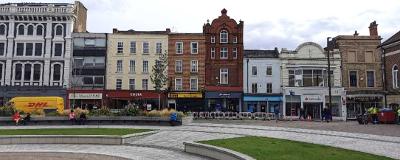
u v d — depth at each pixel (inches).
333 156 571.5
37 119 1299.2
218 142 739.4
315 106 2118.6
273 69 2150.6
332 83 2124.8
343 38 2148.1
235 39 2191.2
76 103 2080.5
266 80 2145.7
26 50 2107.5
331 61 2129.7
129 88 2148.1
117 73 2150.6
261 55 2201.0
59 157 676.7
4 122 1290.6
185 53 2182.6
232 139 786.8
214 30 2197.3
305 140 813.9
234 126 1193.4
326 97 2112.5
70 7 2122.3
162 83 1985.7
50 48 2107.5
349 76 2129.7
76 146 844.6
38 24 2121.1
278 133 968.3
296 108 2124.8
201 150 703.7
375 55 2137.1
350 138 839.1
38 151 756.6
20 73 2092.8
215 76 2170.3
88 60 2142.0
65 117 1317.7
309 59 2137.1
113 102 2106.3
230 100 2154.3
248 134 951.6
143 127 1195.3
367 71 2133.4
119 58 2161.7
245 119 1775.3
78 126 1245.1
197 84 2162.9
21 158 660.7
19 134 928.3
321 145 695.7
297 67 2138.3
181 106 2129.7
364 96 2102.6
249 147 659.4
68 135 896.9
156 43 2187.5
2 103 2033.7
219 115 1822.1
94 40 2155.5
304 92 2114.9
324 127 1147.9
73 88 2096.5
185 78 2162.9
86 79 2132.1
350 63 2132.1
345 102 2095.2
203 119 1754.4
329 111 1637.6
